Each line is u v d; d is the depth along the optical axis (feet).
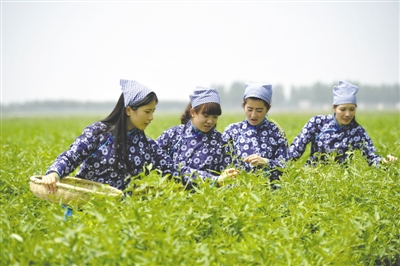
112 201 17.13
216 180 21.33
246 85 27.40
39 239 15.06
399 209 21.24
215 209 17.76
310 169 23.24
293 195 21.21
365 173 22.76
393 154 27.35
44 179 20.10
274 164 24.68
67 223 16.10
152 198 18.30
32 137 63.00
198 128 24.62
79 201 19.51
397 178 23.70
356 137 28.91
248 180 18.92
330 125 28.96
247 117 26.84
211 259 15.05
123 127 21.70
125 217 16.01
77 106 650.84
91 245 14.75
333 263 17.01
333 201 20.59
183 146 25.14
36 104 625.41
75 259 14.40
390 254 19.71
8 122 152.46
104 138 21.70
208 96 24.08
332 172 22.91
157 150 22.77
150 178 18.30
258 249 15.72
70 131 82.69
